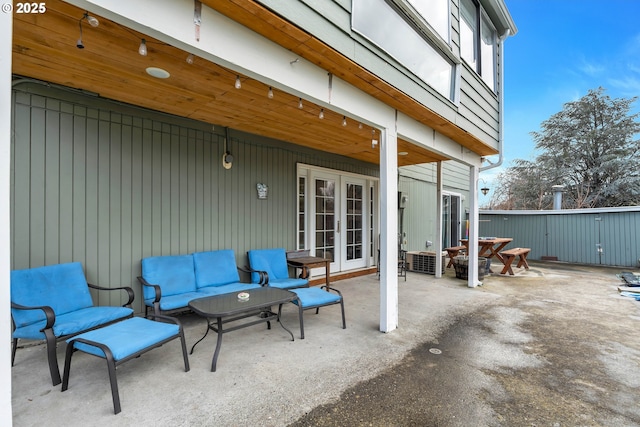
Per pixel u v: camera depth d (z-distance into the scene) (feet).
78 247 9.97
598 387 7.48
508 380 7.75
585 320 12.47
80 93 9.84
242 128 13.88
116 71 8.39
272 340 9.96
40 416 6.04
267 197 15.60
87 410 6.25
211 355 8.81
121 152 10.82
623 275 21.25
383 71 10.78
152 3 5.41
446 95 15.07
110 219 10.61
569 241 29.94
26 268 9.02
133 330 7.33
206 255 12.59
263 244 15.43
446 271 23.76
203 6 6.06
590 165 46.93
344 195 20.61
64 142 9.68
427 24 12.66
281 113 11.72
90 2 4.79
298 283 13.57
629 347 9.82
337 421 6.08
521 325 11.81
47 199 9.41
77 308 8.94
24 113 8.98
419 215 27.50
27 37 6.68
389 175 11.16
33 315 8.07
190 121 12.59
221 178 13.70
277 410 6.37
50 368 7.09
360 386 7.34
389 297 10.91
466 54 17.38
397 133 11.68
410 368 8.27
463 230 34.40
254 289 10.85
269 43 7.27
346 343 9.80
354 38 9.53
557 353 9.35
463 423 6.09
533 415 6.38
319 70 8.60
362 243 22.16
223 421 6.00
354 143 16.51
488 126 19.33
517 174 54.29
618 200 43.57
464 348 9.62
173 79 8.86
